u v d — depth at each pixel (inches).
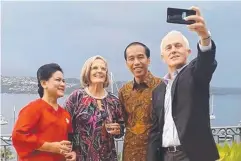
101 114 168.4
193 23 128.8
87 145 166.4
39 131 155.4
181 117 140.9
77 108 168.6
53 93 160.6
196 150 139.8
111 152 170.1
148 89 172.9
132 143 171.3
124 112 176.4
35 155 153.6
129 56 174.2
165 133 146.6
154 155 152.8
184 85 140.7
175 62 146.1
